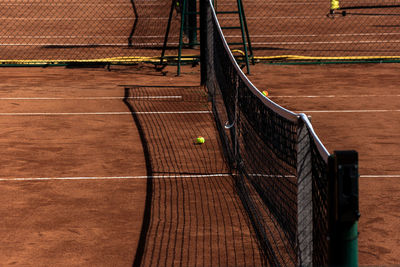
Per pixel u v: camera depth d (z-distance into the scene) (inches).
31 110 908.0
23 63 1288.1
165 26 1877.5
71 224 487.8
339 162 219.1
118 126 814.5
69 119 853.2
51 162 658.8
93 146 721.6
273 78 1187.3
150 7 2340.1
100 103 957.2
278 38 1715.1
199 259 421.7
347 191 220.4
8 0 2532.0
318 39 1701.5
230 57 697.6
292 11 2356.1
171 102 965.8
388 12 2340.1
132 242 452.4
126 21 2009.1
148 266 411.8
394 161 660.1
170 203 534.3
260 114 488.4
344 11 2185.0
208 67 970.7
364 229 474.3
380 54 1441.9
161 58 1293.1
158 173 620.7
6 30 1854.1
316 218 294.0
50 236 464.1
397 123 835.4
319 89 1082.7
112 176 610.9
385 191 561.6
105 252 435.2
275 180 431.2
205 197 548.7
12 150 703.7
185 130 795.4
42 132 784.3
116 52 1456.7
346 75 1223.5
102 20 2047.2
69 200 542.6
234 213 507.8
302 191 315.6
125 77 1189.1
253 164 529.0
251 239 454.9
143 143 733.9
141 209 519.8
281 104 959.6
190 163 655.1
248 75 1215.6
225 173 621.6
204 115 878.4
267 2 2591.0
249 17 2170.3
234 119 645.9
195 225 483.5
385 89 1083.3
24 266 412.8
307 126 304.0
